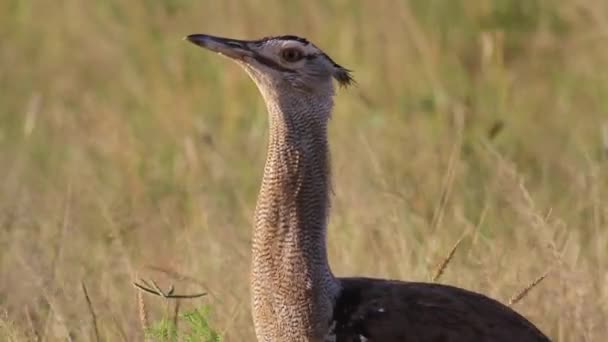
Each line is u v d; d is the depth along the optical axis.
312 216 22.05
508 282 26.69
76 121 40.94
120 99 43.00
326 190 22.25
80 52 45.84
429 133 37.00
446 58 42.38
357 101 38.06
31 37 46.97
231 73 41.88
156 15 45.75
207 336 24.09
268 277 22.06
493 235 28.48
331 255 28.67
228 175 34.69
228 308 26.56
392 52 42.28
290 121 22.31
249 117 40.06
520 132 37.81
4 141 40.34
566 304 26.34
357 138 35.25
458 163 32.22
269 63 22.39
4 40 46.97
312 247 21.95
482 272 26.77
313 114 22.39
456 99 39.59
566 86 40.69
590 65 41.16
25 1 47.75
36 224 31.48
